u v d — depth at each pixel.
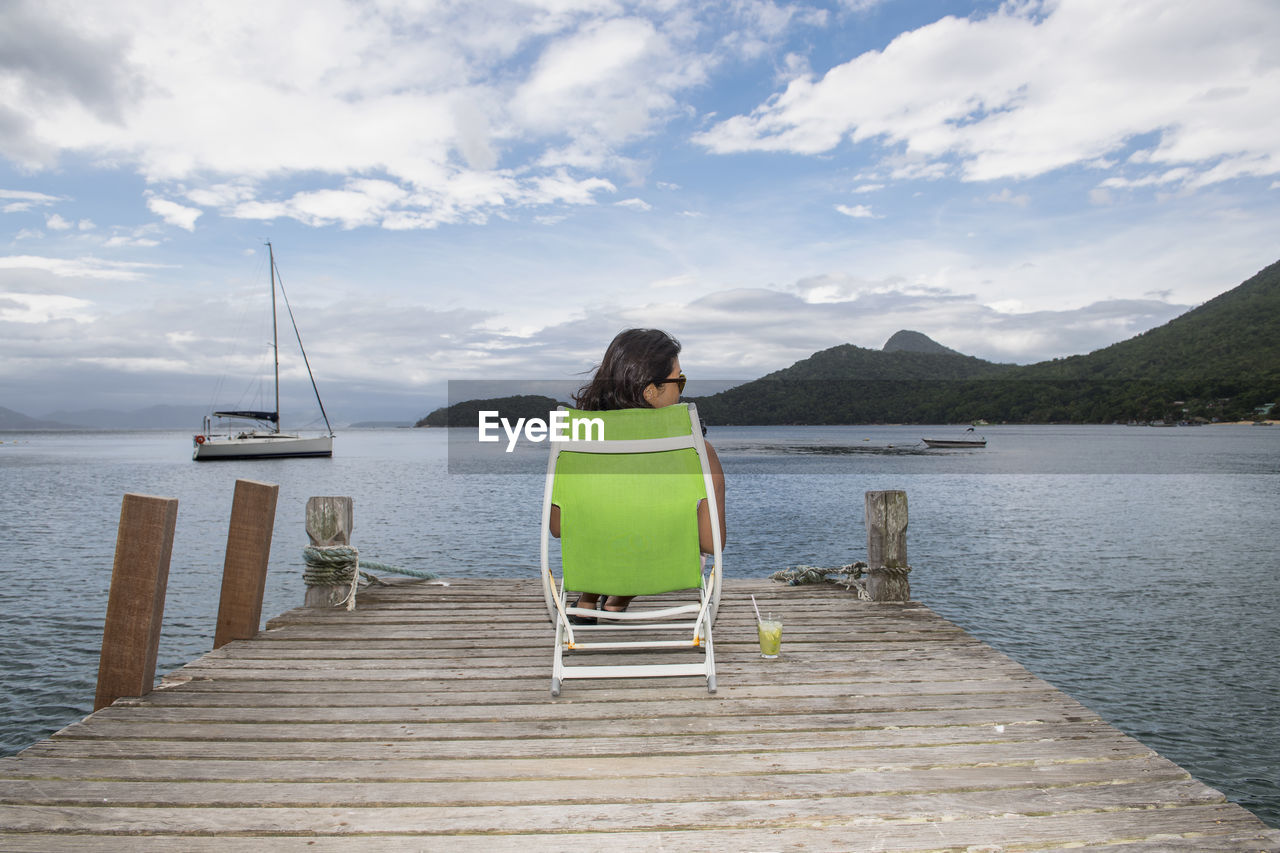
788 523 18.38
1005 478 36.91
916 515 21.53
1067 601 10.36
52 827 1.69
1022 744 2.18
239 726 2.31
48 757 2.07
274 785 1.91
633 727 2.31
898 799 1.84
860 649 3.19
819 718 2.38
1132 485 32.78
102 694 2.58
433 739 2.21
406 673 2.87
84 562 13.04
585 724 2.34
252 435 52.09
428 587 4.57
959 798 1.84
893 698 2.57
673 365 2.64
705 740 2.21
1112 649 8.16
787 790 1.88
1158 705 6.59
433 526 17.59
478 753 2.11
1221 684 7.08
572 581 2.44
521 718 2.38
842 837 1.66
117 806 1.80
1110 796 1.85
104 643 2.60
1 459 59.06
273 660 3.04
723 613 3.85
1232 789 5.18
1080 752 2.11
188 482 33.50
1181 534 17.39
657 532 2.36
